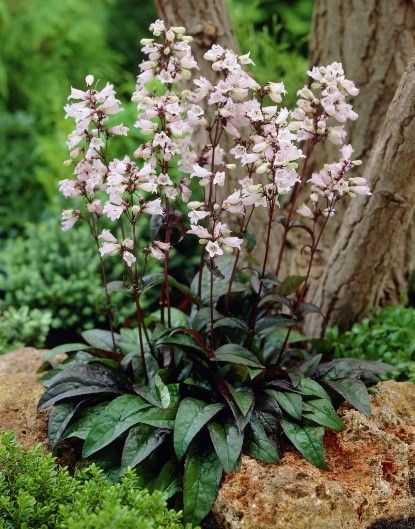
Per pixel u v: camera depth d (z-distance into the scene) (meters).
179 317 3.33
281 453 2.76
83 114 2.62
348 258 3.49
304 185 3.93
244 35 4.79
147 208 2.59
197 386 2.93
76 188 2.83
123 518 2.10
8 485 2.44
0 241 5.50
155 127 2.66
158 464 2.87
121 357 3.18
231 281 2.99
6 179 5.83
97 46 7.27
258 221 3.86
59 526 2.24
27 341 4.27
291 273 3.92
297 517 2.47
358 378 3.06
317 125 2.76
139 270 4.68
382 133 3.21
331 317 3.69
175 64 2.70
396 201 3.27
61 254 4.80
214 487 2.66
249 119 2.68
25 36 7.04
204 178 2.67
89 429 2.87
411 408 2.96
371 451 2.72
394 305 3.88
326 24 3.72
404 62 3.62
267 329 3.03
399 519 2.64
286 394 2.85
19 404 3.09
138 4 7.88
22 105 7.14
